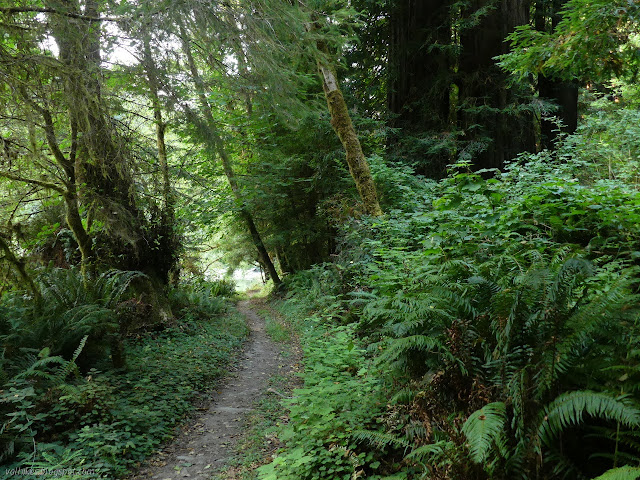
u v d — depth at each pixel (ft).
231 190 49.24
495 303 8.52
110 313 18.63
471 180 15.08
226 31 16.94
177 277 41.91
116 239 26.66
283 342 29.12
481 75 37.65
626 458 6.63
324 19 21.38
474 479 7.10
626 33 13.61
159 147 32.04
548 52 15.37
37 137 19.61
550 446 7.02
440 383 9.08
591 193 15.72
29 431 12.56
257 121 41.98
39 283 20.67
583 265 7.41
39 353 15.21
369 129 40.42
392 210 25.61
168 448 13.75
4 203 23.61
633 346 7.05
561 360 7.23
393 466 9.25
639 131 28.50
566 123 40.16
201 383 19.57
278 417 15.65
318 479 9.66
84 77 17.21
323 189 43.60
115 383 17.06
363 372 13.25
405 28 40.47
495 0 35.58
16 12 15.72
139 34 16.22
